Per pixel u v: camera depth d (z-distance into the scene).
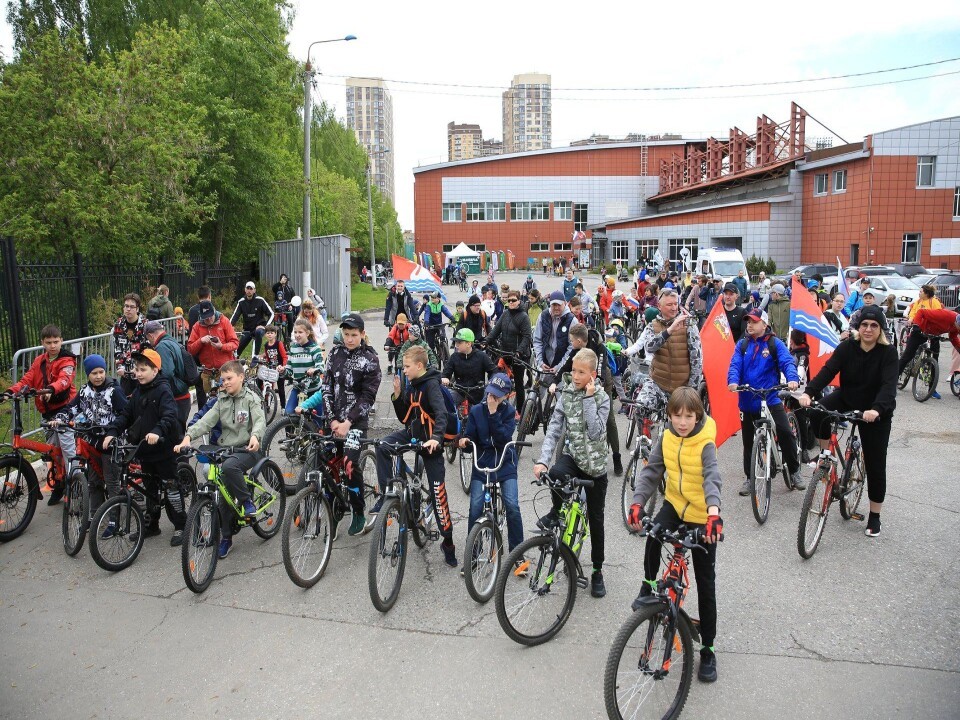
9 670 4.61
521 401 10.53
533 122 154.88
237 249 27.09
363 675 4.47
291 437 7.88
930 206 38.84
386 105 150.25
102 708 4.21
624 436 10.01
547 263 70.62
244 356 17.11
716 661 4.49
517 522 5.64
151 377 6.32
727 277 30.75
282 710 4.14
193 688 4.38
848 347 6.21
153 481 6.60
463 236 79.38
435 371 6.01
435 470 5.87
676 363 7.65
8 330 11.80
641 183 78.44
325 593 5.59
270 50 25.09
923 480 7.93
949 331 11.66
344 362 6.41
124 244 16.69
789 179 46.59
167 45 18.36
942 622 4.95
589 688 4.29
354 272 55.75
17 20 24.72
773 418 7.21
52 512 7.42
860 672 4.39
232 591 5.65
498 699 4.20
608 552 6.22
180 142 18.23
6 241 11.76
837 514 6.97
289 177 26.67
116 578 5.90
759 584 5.54
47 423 6.55
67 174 15.20
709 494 4.14
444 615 5.21
